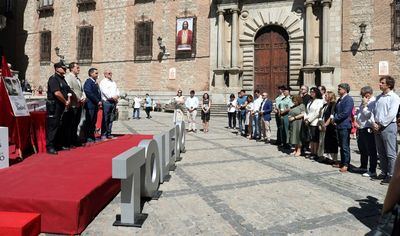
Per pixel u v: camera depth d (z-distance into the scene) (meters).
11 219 3.78
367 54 20.69
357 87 20.98
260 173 7.18
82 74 29.72
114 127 15.84
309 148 10.30
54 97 7.45
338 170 7.69
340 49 21.38
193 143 11.41
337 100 7.86
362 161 7.64
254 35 23.83
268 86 23.70
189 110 15.23
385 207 1.87
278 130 11.25
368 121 7.18
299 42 22.53
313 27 21.89
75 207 3.98
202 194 5.59
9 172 5.65
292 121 9.48
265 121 12.15
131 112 25.52
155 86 26.98
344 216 4.69
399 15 19.78
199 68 25.38
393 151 6.38
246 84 24.16
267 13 23.42
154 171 5.44
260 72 23.94
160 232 4.06
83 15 29.83
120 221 4.32
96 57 29.17
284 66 23.27
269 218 4.57
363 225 4.38
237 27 23.94
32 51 32.59
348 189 6.09
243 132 14.93
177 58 26.14
